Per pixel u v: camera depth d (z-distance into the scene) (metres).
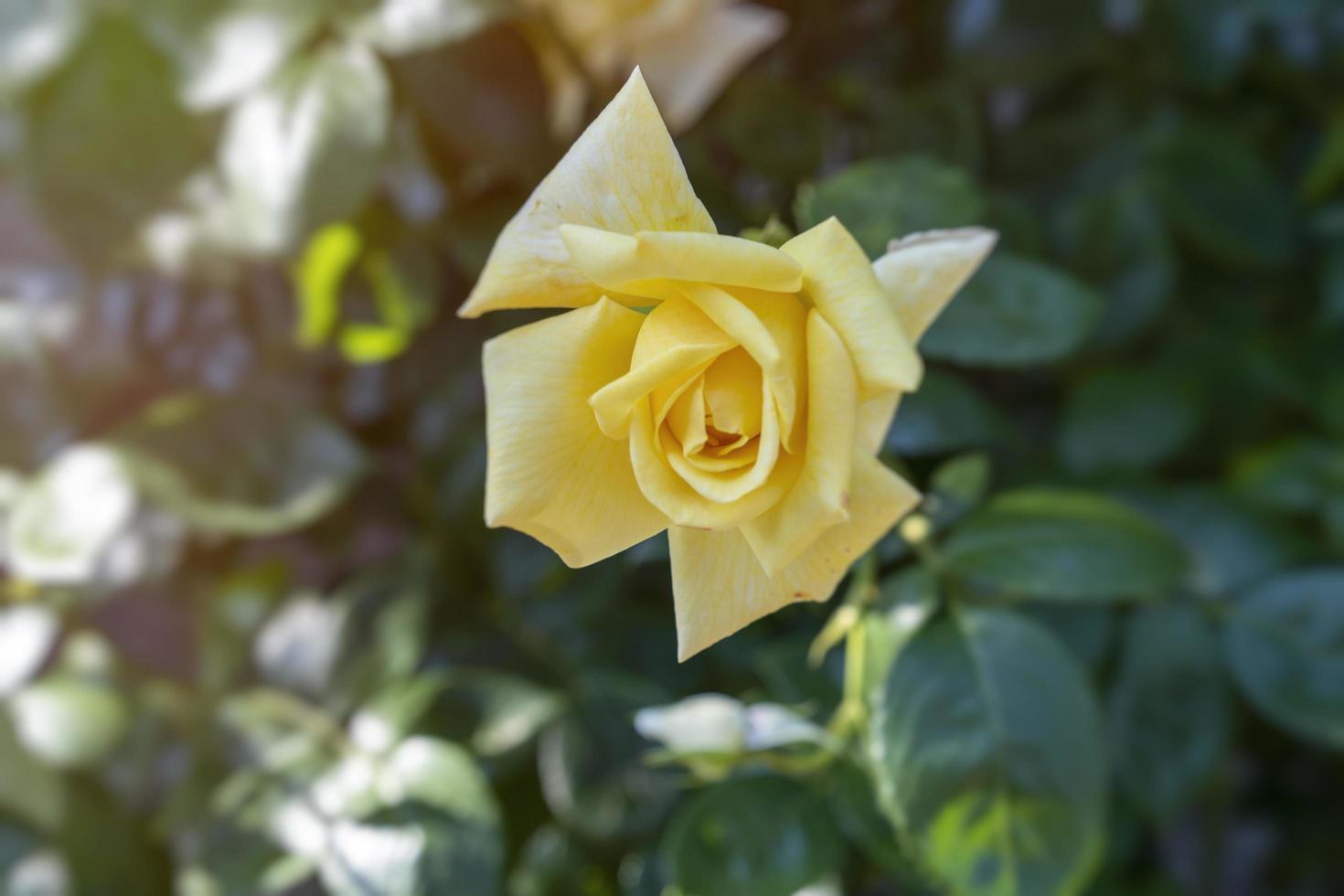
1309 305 0.61
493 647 0.55
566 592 0.55
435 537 0.56
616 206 0.37
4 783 0.56
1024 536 0.46
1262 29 0.59
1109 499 0.47
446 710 0.53
